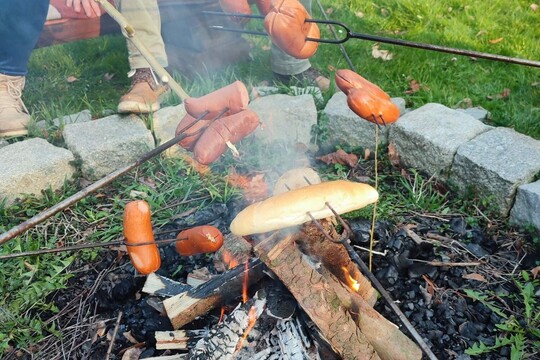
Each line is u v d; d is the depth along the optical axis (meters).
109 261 0.97
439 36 1.67
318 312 0.69
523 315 0.85
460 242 0.98
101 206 1.11
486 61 1.55
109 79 1.59
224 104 0.71
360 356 0.69
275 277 0.75
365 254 0.95
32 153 1.15
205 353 0.74
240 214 0.63
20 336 0.85
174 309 0.80
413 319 0.85
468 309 0.87
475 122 1.16
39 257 0.97
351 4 1.85
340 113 1.23
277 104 1.25
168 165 1.20
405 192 1.12
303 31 0.76
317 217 0.62
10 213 1.09
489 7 1.81
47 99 1.48
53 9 1.38
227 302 0.82
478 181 1.06
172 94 1.35
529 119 1.29
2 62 1.21
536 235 0.99
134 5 1.23
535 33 1.68
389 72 1.52
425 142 1.12
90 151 1.15
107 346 0.83
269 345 0.74
